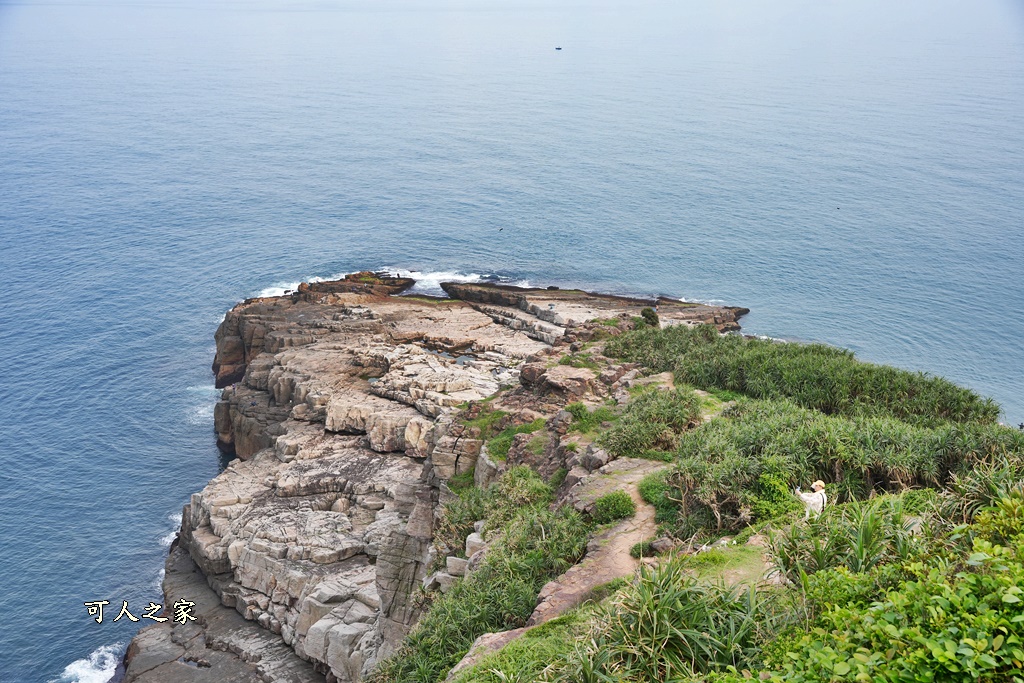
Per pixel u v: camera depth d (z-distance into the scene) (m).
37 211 185.38
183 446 101.31
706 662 18.61
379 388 94.19
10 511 88.69
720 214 178.75
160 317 133.25
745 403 44.59
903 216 173.00
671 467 35.88
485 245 162.50
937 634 14.84
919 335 118.12
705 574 25.05
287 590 66.94
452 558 40.16
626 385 51.09
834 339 117.12
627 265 149.50
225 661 64.50
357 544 69.25
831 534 22.08
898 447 33.00
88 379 115.12
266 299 129.12
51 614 74.69
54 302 138.12
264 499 78.00
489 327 117.31
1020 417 95.88
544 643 23.62
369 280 139.88
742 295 134.62
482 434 50.53
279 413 97.38
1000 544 19.16
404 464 82.06
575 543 32.84
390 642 49.69
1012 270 142.38
